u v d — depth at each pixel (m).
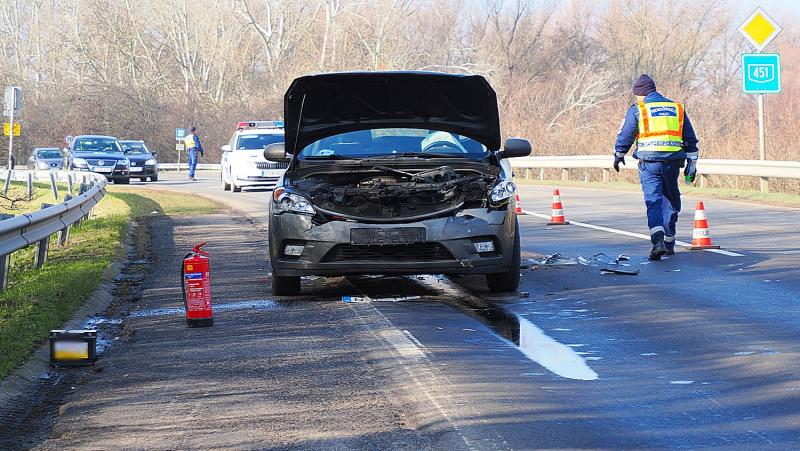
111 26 85.25
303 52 81.75
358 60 79.06
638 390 6.99
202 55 86.62
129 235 18.61
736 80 75.88
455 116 12.30
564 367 7.73
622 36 75.94
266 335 9.27
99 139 43.88
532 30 78.75
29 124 73.56
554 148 43.62
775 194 24.77
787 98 45.38
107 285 12.62
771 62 24.98
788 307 9.93
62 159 49.47
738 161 26.41
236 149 34.25
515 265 11.27
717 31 74.75
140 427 6.45
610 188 31.62
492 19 80.12
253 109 77.50
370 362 8.02
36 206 28.14
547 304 10.63
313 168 11.60
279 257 11.09
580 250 15.20
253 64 89.81
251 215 23.16
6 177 37.19
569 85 70.94
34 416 6.90
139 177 43.91
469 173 11.50
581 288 11.64
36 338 8.98
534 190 31.44
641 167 14.05
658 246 13.77
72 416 6.78
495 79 72.56
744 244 15.21
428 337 8.90
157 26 89.19
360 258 10.87
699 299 10.58
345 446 5.90
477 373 7.50
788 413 6.31
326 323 9.76
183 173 58.41
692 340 8.58
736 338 8.58
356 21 78.75
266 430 6.29
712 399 6.70
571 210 22.89
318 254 10.85
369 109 12.30
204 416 6.66
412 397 6.89
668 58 74.75
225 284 12.55
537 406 6.59
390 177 11.49
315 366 7.96
